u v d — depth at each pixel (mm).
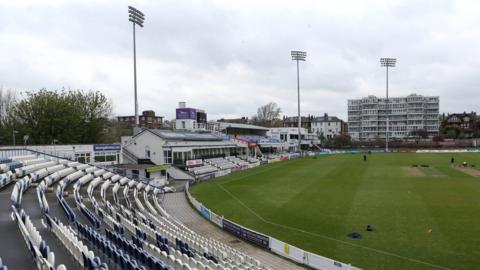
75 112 57344
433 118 162125
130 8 54875
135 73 56500
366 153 104000
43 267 10297
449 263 16906
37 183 28688
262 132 108125
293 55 92938
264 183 45281
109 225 20172
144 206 30594
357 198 32969
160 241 18297
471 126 157250
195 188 43844
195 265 14031
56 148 45312
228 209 30703
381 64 102875
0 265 9867
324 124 172000
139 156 55656
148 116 139875
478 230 21953
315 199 33125
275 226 24609
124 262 11945
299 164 70875
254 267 16219
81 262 11922
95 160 50062
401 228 22828
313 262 16922
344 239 21031
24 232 13750
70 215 18453
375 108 167000
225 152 73250
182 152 55969
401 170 55312
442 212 26703
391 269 16422
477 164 63000
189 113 75312
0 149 37406
